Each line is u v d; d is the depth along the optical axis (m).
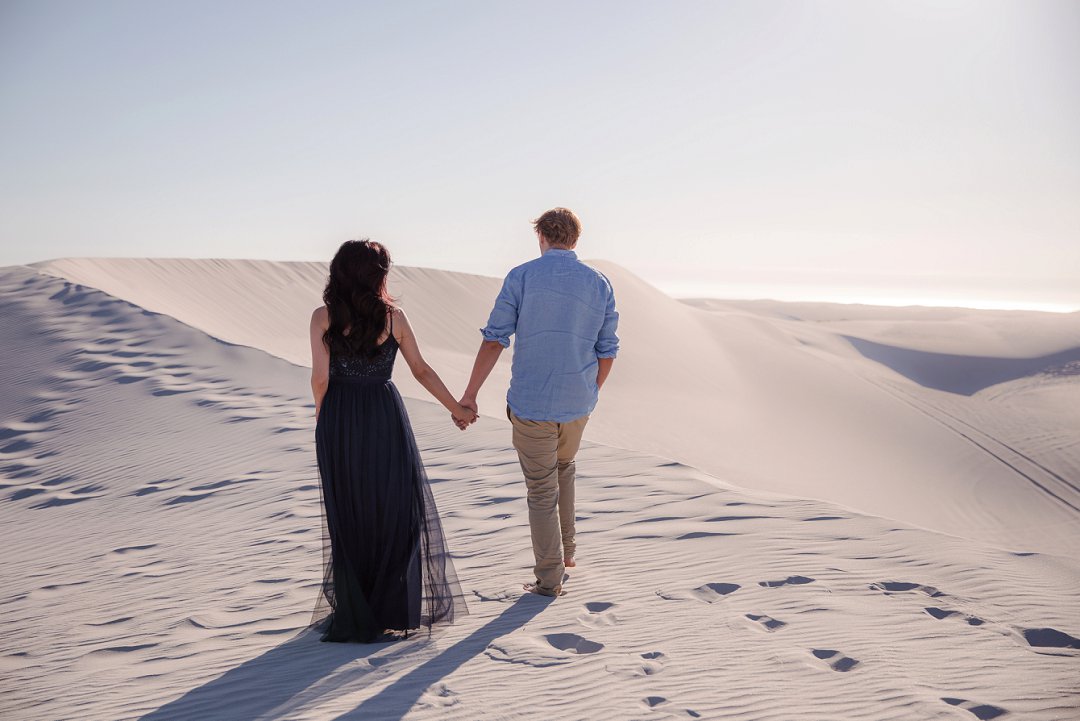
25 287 16.39
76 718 2.94
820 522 4.97
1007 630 3.33
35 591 4.90
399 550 3.54
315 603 4.09
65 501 7.29
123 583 4.86
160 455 8.26
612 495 5.81
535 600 3.88
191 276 26.08
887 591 3.80
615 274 43.84
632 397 26.77
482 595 4.01
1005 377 46.31
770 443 24.53
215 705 2.93
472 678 3.03
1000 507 22.23
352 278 3.51
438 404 9.66
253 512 6.26
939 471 25.47
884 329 60.41
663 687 2.89
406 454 3.62
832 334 52.69
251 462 7.74
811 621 3.45
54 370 11.73
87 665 3.53
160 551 5.54
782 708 2.69
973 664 3.01
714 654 3.15
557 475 4.12
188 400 10.12
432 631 3.55
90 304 14.87
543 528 3.94
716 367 34.88
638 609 3.69
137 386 10.79
